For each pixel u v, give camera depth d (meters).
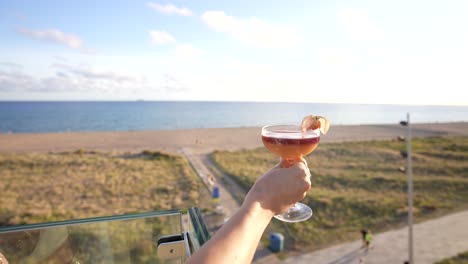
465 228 17.67
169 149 47.78
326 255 14.74
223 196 23.77
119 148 48.50
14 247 1.52
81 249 1.59
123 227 1.63
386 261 14.23
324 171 31.88
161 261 1.58
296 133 1.80
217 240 0.75
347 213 20.14
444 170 32.12
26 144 52.97
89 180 27.58
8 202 21.14
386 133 68.88
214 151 44.62
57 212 19.41
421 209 20.89
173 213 1.67
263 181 0.95
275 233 15.97
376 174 30.73
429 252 15.07
